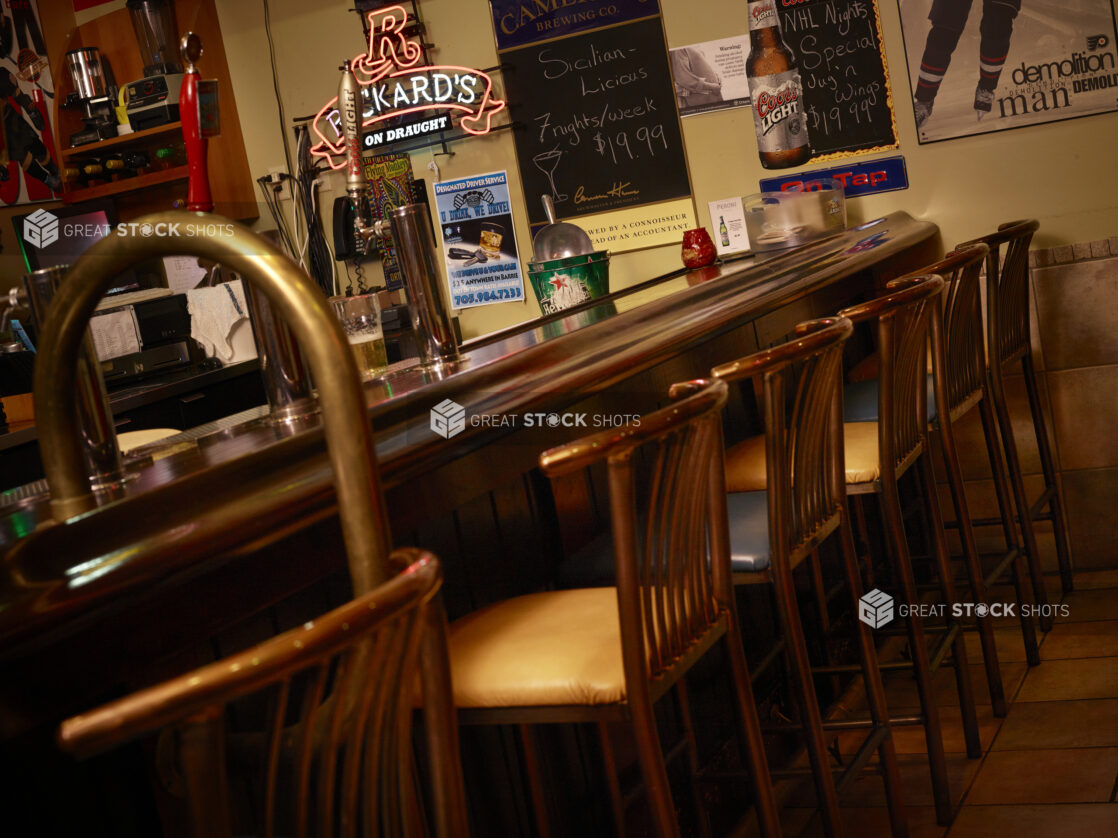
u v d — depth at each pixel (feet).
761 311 8.32
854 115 12.59
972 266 9.15
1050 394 12.37
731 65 12.90
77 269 3.63
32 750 3.68
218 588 3.97
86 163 14.90
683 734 6.68
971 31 11.98
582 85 13.52
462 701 4.82
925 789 8.61
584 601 5.44
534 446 6.02
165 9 14.26
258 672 2.40
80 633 3.43
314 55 14.64
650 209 13.56
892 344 7.40
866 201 12.76
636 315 7.43
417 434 4.90
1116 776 8.13
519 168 14.02
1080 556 12.64
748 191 13.16
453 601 6.00
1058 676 10.05
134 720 2.20
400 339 12.76
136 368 12.29
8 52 14.33
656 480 4.76
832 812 6.49
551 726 6.33
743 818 7.94
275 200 15.14
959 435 12.78
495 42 13.78
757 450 8.03
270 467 4.17
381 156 14.39
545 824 5.62
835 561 10.27
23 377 11.00
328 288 14.89
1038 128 11.98
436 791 3.67
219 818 2.44
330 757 2.80
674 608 5.04
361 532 3.22
